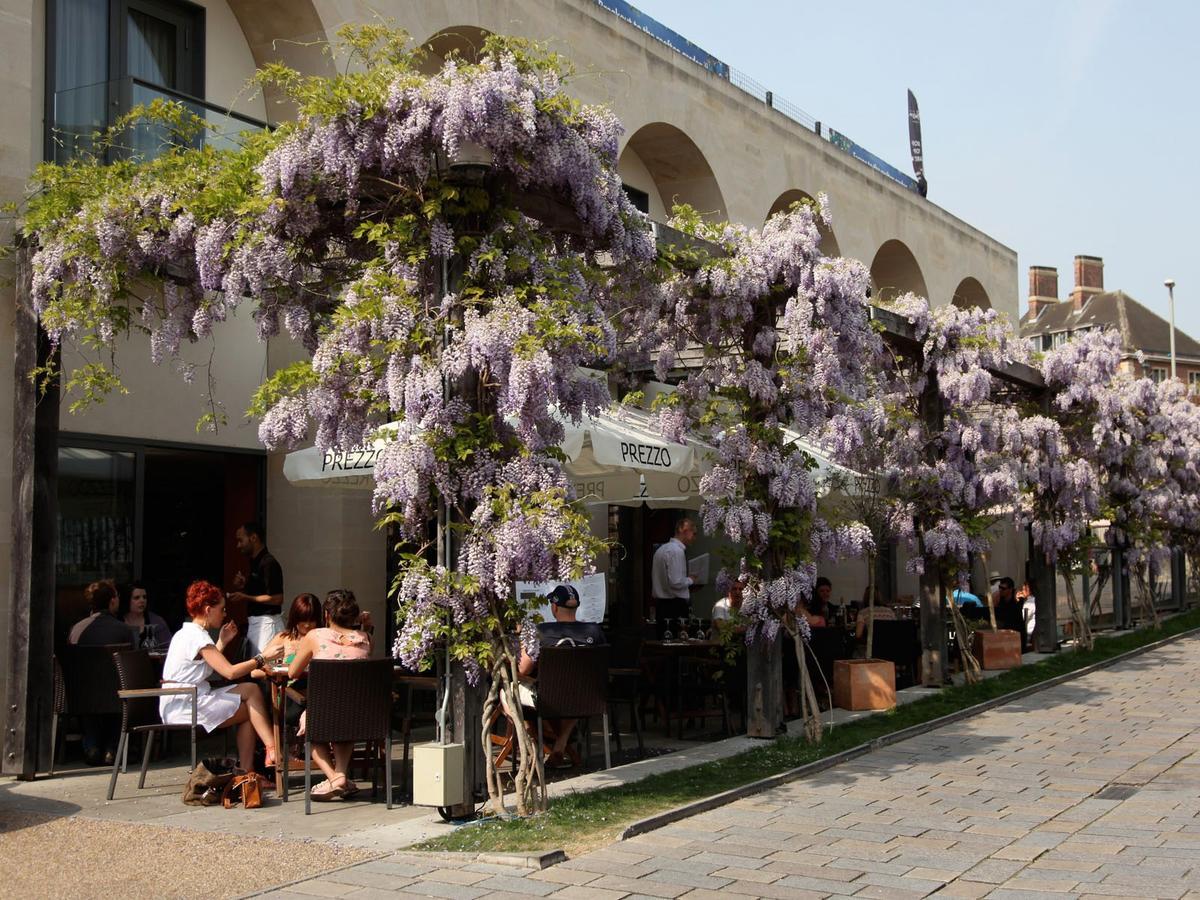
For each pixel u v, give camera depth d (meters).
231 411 12.24
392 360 7.21
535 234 7.95
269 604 11.15
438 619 7.16
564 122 7.56
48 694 8.92
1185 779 8.31
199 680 8.38
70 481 10.73
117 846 6.72
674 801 7.60
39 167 8.95
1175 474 23.92
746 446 9.98
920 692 12.93
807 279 10.01
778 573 10.16
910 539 13.62
